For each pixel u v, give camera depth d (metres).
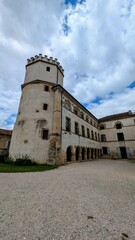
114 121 36.38
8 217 3.44
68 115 21.72
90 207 4.20
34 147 16.97
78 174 9.70
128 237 2.77
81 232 2.88
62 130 18.98
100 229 3.02
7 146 32.19
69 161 20.34
